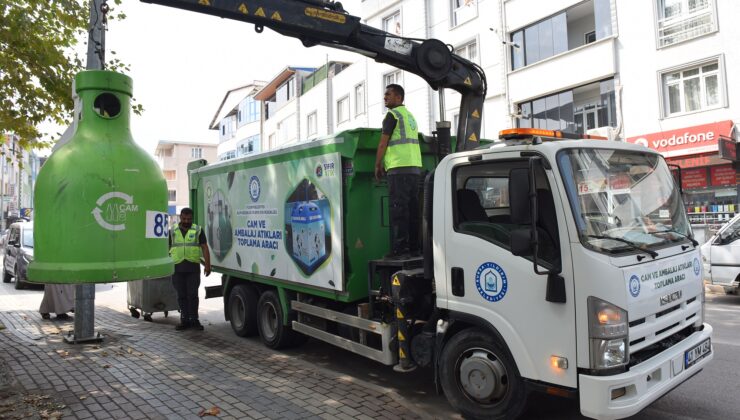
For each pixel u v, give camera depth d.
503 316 3.99
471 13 21.88
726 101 15.07
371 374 5.84
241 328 7.62
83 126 3.04
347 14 5.67
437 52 6.05
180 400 4.78
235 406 4.62
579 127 18.89
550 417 4.40
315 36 5.60
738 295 10.67
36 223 2.94
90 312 7.16
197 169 8.88
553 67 19.06
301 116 35.25
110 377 5.47
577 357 3.57
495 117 21.11
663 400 4.81
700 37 15.52
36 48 7.63
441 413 4.64
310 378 5.49
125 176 2.95
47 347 6.81
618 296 3.51
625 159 4.25
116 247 2.88
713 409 4.58
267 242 6.76
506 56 20.53
